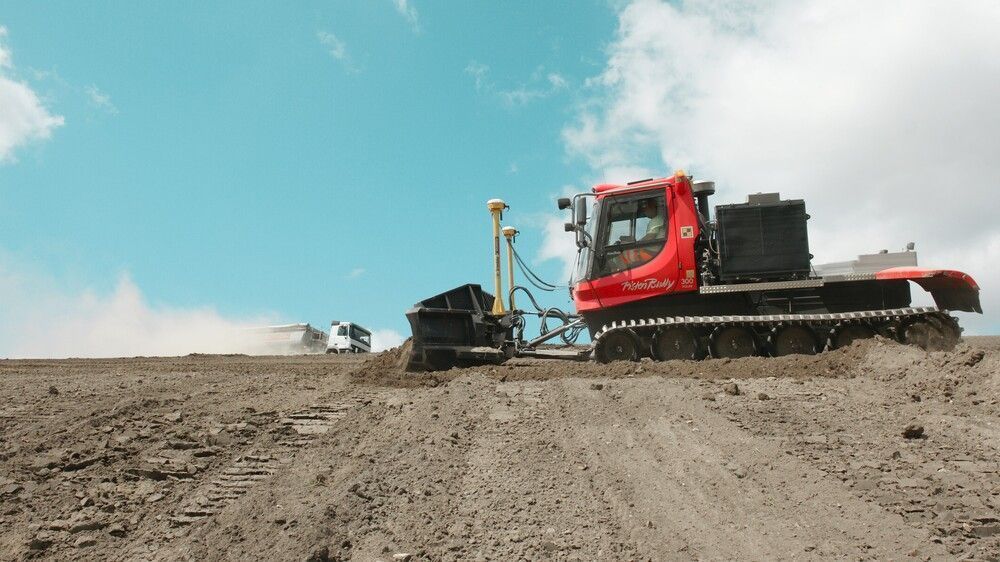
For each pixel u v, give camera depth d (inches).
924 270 519.8
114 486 322.3
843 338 531.5
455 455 340.8
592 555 251.9
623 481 309.1
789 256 531.8
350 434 379.9
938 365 443.2
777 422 372.5
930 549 248.2
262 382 524.4
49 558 265.1
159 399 463.5
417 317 549.0
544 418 392.2
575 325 587.5
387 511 285.3
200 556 257.0
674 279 547.2
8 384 538.0
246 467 339.6
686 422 374.3
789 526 268.1
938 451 331.3
